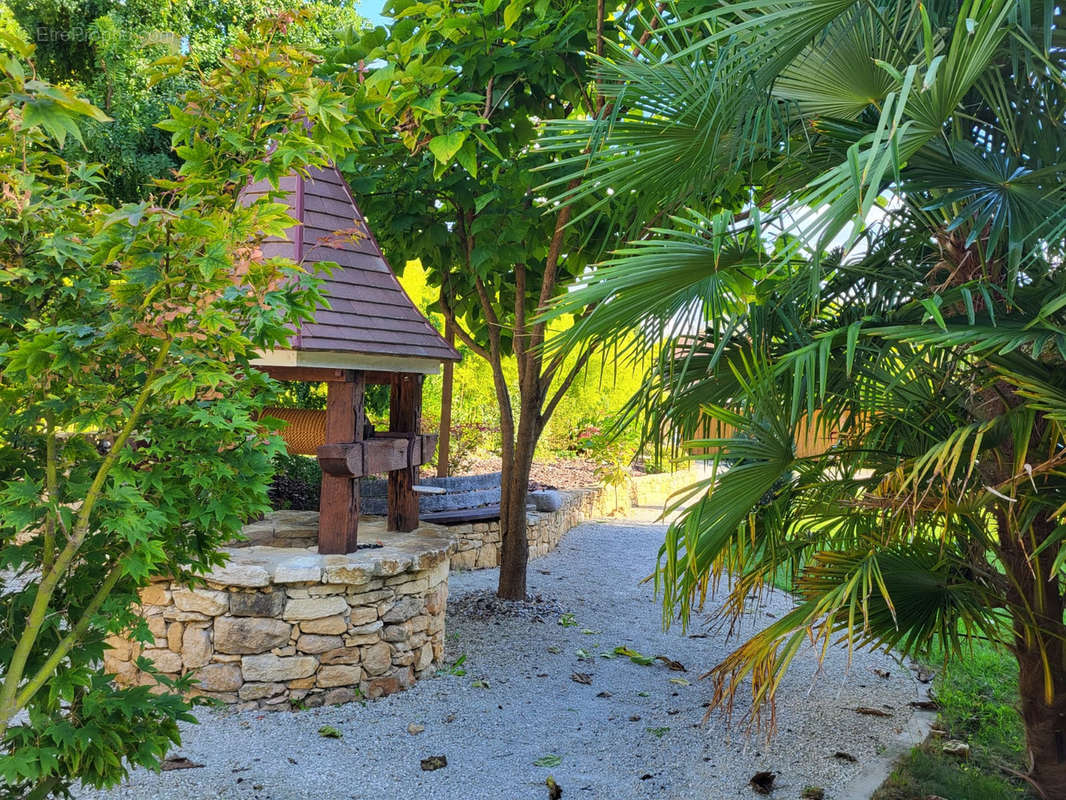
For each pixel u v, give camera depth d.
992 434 2.99
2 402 2.11
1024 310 3.07
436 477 8.31
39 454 2.39
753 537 3.50
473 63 5.10
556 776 3.64
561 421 13.47
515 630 5.88
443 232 5.95
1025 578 3.33
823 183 2.56
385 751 3.84
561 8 5.48
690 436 3.65
